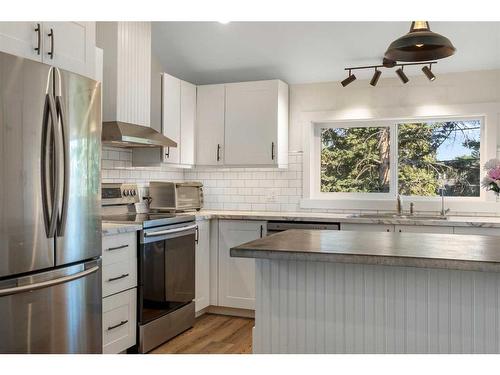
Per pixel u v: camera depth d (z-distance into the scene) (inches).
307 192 187.3
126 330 125.3
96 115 106.6
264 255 80.2
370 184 185.5
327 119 184.4
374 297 82.4
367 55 167.0
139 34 155.7
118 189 160.7
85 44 111.7
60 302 96.6
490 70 163.9
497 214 163.0
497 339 76.4
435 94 170.2
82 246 102.0
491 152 163.6
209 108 187.0
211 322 163.8
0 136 84.1
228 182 199.3
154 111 170.7
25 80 88.8
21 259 87.7
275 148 177.3
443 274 78.7
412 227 148.3
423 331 79.9
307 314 86.2
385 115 176.4
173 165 174.9
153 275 135.5
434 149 177.2
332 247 82.9
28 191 89.0
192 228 157.4
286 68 180.5
